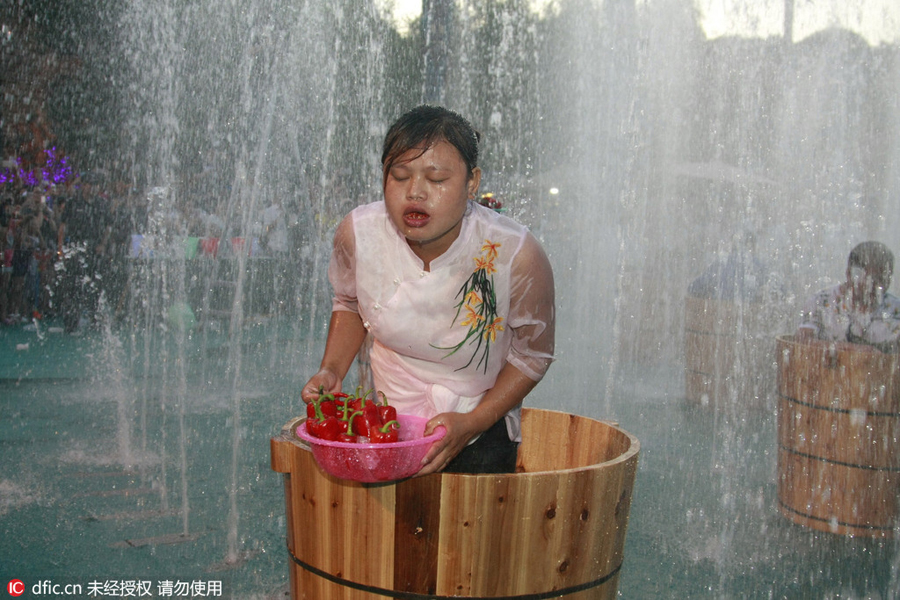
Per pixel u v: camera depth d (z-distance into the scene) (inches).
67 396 229.6
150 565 122.6
